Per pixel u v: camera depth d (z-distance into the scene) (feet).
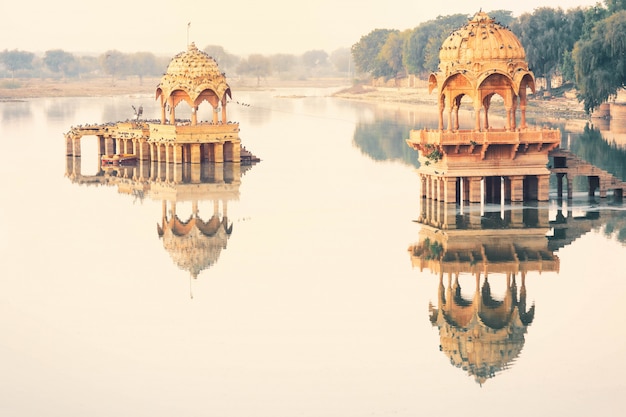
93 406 191.42
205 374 203.92
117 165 463.01
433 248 287.89
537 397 194.59
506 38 328.70
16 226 323.37
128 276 265.13
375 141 558.97
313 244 295.69
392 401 192.95
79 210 350.23
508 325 227.81
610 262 271.28
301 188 391.86
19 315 235.40
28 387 198.59
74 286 256.93
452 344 216.74
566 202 341.82
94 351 214.69
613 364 206.59
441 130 323.98
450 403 192.44
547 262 272.51
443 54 332.60
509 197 347.36
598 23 585.22
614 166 415.44
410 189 385.70
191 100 453.58
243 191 386.11
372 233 308.40
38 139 570.46
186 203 362.53
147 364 208.44
